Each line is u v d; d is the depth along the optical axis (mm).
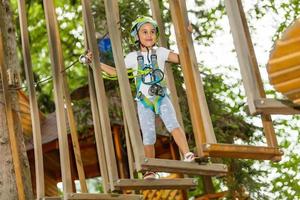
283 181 16328
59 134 6820
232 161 11109
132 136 5969
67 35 18266
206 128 5945
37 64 19219
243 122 11586
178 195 10859
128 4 11305
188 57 6133
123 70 6172
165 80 7059
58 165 12070
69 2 18234
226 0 6031
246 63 5832
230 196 10930
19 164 7141
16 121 7914
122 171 10695
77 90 11227
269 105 5703
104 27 11680
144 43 7000
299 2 14938
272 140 6043
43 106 17391
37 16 18688
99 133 7156
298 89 5391
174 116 6824
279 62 5242
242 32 5930
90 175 12664
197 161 6293
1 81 7848
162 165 6023
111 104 10875
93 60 6668
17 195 7617
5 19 8406
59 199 7070
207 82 11750
